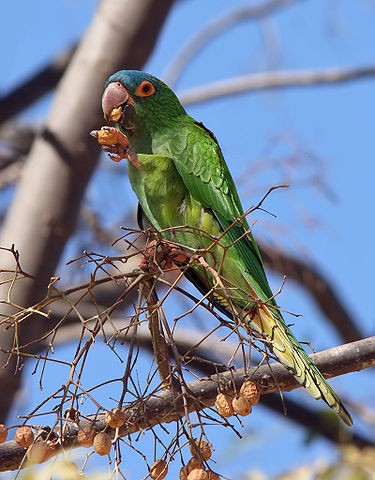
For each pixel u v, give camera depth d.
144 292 8.02
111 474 6.92
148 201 10.41
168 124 10.88
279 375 8.53
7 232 13.40
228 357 15.24
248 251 10.38
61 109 13.50
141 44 13.48
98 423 7.64
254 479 11.30
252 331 7.97
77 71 13.55
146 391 7.30
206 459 7.09
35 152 13.62
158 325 7.96
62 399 7.15
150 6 13.45
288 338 8.66
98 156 13.48
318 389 8.20
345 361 8.84
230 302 7.88
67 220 13.37
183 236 10.38
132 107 10.92
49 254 13.26
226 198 10.40
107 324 15.29
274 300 10.52
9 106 17.86
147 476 7.05
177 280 7.81
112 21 13.52
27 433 7.16
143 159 10.23
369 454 11.47
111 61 13.42
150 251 8.06
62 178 13.34
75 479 6.97
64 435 7.31
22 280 13.05
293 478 11.29
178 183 10.41
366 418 15.59
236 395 7.27
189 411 7.92
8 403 13.17
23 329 12.98
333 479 11.43
